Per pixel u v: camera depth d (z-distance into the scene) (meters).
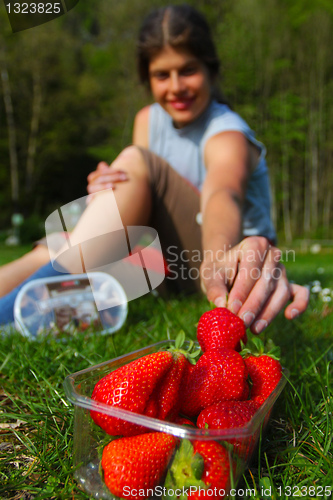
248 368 0.46
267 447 0.46
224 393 0.42
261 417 0.38
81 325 0.73
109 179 0.84
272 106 6.69
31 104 7.96
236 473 0.36
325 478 0.40
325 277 1.51
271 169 7.16
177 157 1.04
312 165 7.39
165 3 6.61
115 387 0.39
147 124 1.09
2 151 8.34
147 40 0.93
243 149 0.85
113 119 7.94
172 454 0.36
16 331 0.71
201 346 0.50
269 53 6.56
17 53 7.37
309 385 0.57
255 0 6.71
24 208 8.43
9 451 0.46
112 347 0.66
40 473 0.43
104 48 8.38
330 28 6.96
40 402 0.54
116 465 0.36
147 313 0.89
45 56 7.56
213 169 0.81
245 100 6.54
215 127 0.91
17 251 4.48
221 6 6.53
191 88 0.94
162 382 0.41
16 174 8.02
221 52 6.18
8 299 0.75
